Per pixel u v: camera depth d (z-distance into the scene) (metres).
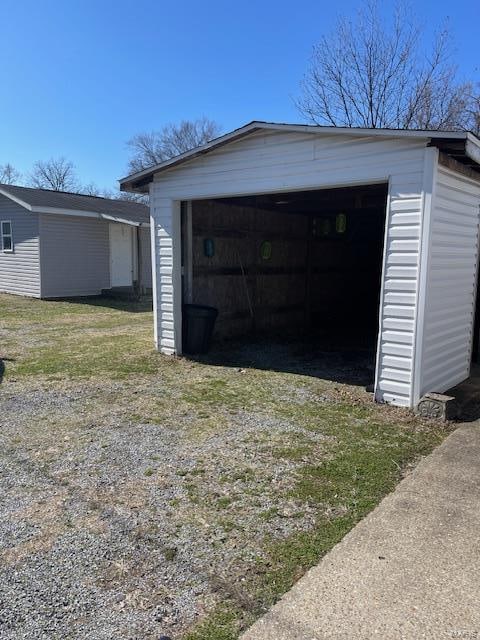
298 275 10.23
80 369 6.31
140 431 4.16
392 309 4.77
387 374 4.89
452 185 4.84
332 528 2.67
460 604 2.07
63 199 15.81
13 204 14.59
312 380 5.94
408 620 1.98
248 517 2.79
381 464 3.52
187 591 2.16
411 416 4.58
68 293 14.91
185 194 6.54
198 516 2.80
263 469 3.42
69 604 2.07
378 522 2.73
